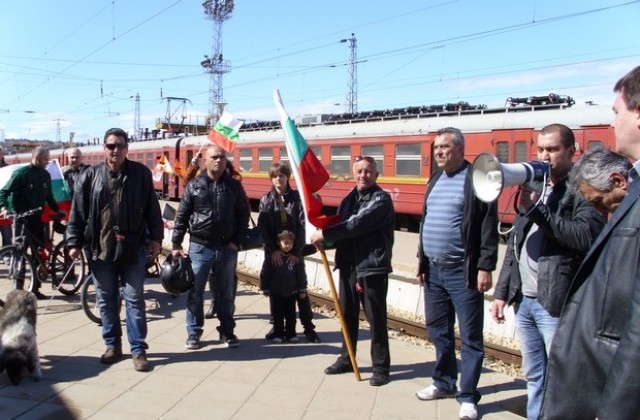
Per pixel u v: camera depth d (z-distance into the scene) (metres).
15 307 4.66
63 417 4.04
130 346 5.19
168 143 29.09
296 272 5.85
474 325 4.22
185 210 5.58
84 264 7.95
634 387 1.80
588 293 2.13
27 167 7.59
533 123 14.56
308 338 6.02
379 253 4.71
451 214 4.27
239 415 4.16
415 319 7.57
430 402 4.47
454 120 16.45
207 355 5.48
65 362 5.15
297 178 4.93
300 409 4.29
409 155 17.36
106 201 4.99
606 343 2.05
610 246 2.08
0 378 4.73
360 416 4.19
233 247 5.68
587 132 13.49
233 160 24.39
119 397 4.41
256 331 6.34
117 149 4.95
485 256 4.00
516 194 3.62
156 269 8.91
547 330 3.54
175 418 4.08
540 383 3.73
